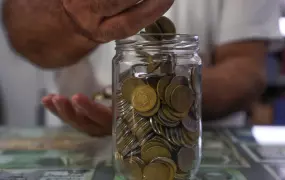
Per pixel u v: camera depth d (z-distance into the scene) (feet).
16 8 2.23
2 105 5.08
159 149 1.24
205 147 1.95
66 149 1.90
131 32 1.26
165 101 1.23
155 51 1.25
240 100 2.54
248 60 2.86
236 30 2.97
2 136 2.21
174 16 3.12
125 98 1.28
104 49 3.29
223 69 2.69
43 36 2.09
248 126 2.48
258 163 1.65
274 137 2.18
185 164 1.29
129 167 1.28
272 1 3.02
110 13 1.25
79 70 3.39
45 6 1.94
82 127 1.93
